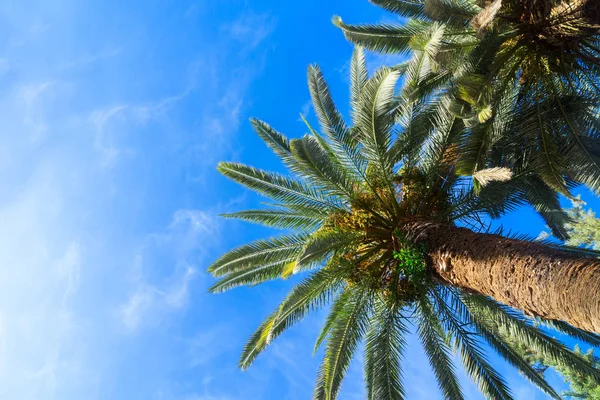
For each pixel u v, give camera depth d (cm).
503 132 949
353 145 973
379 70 891
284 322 974
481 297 976
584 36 909
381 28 1064
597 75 980
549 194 1098
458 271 812
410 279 952
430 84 972
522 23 914
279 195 1060
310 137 915
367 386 984
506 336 1036
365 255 989
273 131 1049
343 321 941
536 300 641
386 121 902
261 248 1077
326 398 847
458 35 973
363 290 982
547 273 632
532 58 975
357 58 1102
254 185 1068
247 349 1034
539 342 936
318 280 919
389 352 952
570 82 966
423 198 1007
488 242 771
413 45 796
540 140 940
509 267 696
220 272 1103
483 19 721
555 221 1182
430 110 997
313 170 937
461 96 818
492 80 878
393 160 986
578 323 578
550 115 949
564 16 869
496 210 973
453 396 931
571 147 906
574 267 603
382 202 1009
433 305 1000
